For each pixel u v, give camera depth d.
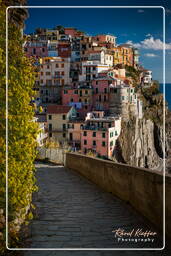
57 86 92.12
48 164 21.67
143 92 100.62
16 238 5.90
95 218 8.23
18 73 6.71
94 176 13.34
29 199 7.12
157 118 94.31
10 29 6.93
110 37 125.38
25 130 6.33
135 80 105.38
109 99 82.56
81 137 71.50
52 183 13.57
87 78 91.12
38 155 24.14
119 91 80.94
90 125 72.38
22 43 7.33
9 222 5.85
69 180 14.33
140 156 82.88
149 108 95.62
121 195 9.93
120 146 74.31
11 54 6.70
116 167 10.41
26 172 6.51
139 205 8.24
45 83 94.75
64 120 74.56
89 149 70.88
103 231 7.23
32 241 6.57
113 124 71.81
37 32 119.56
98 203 9.80
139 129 83.25
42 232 7.12
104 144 69.69
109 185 11.20
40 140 31.94
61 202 10.01
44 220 8.03
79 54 103.56
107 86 82.94
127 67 111.69
